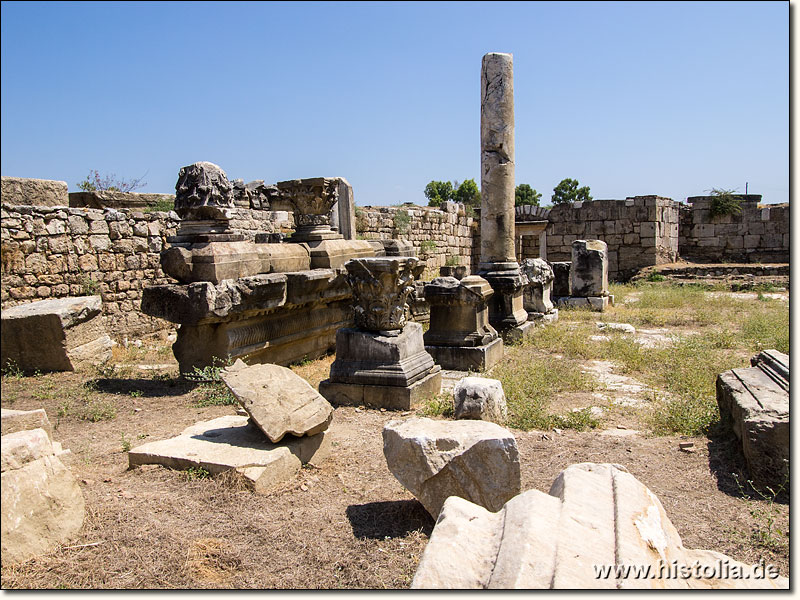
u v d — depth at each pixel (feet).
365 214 55.26
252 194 46.80
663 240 78.79
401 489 14.06
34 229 29.12
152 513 12.27
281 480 14.21
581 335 34.55
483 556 8.13
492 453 12.21
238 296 23.72
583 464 10.57
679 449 16.88
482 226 36.78
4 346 25.00
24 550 10.26
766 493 14.02
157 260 35.96
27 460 10.82
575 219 80.18
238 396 15.05
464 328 27.99
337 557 11.02
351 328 22.54
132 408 20.57
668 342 34.53
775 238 80.28
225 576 10.41
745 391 17.08
